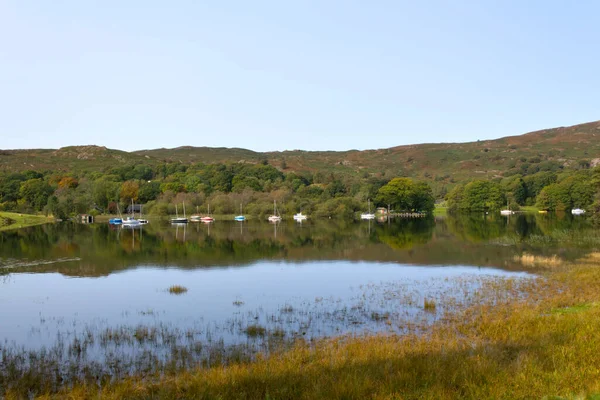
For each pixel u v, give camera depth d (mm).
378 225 104562
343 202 148875
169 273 40281
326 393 12195
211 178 186875
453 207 175750
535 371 12898
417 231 83750
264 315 25312
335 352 17141
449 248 55906
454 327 21359
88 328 23141
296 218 139375
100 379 16000
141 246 62188
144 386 14562
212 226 108562
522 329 18953
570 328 17906
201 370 15820
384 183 177125
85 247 60750
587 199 142375
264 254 53062
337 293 31156
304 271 40969
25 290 33062
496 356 14742
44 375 16500
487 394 11570
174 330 22391
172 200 158000
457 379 12852
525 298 27281
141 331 22000
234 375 14281
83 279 37531
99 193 160000
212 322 23938
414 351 16297
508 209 163625
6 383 15742
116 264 45531
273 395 12445
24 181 169250
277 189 168625
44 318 25328
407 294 30203
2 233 83312
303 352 17406
